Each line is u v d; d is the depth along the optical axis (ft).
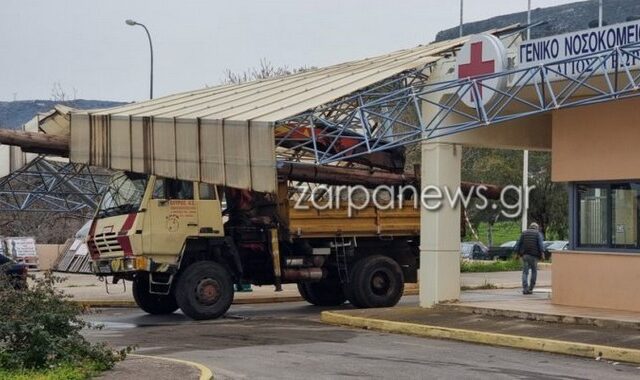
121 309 78.43
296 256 73.00
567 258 62.85
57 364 38.63
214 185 68.69
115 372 39.04
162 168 66.13
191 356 47.14
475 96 57.88
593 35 54.29
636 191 59.16
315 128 65.31
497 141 68.64
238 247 71.20
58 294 45.03
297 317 69.82
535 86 55.93
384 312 64.69
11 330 38.96
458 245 67.92
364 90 62.90
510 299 71.51
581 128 61.98
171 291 69.00
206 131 62.90
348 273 74.49
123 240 66.64
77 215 124.06
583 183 62.49
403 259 77.51
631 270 58.70
